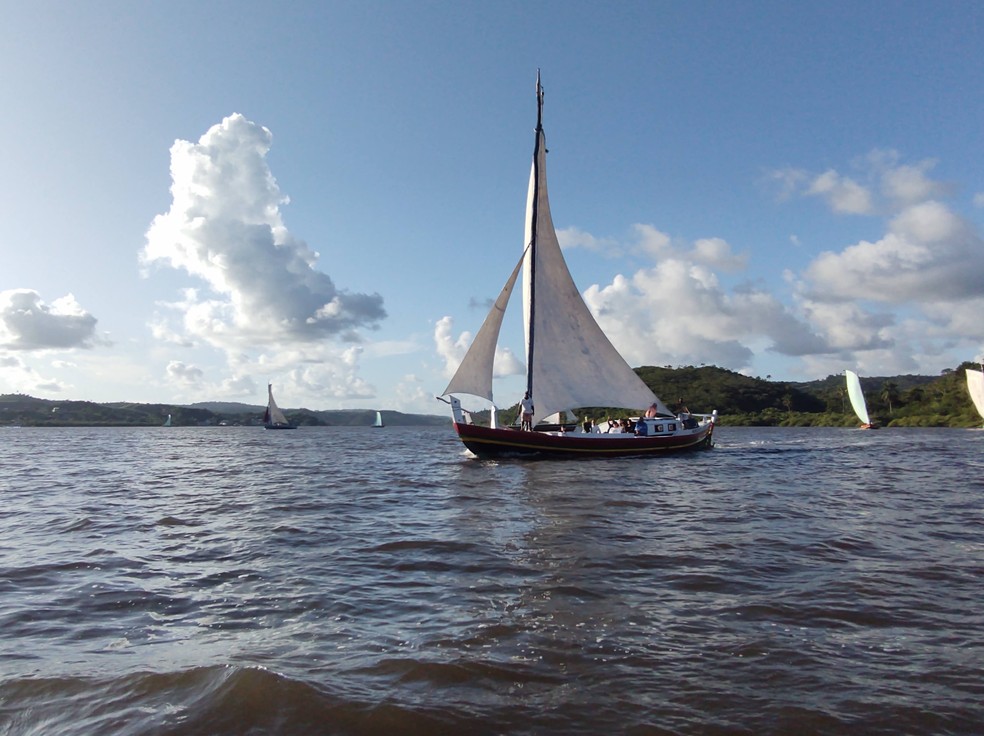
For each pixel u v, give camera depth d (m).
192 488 22.34
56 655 6.27
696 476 24.09
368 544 11.66
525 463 29.75
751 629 6.76
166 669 5.80
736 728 4.67
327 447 60.34
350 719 4.84
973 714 4.85
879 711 4.91
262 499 18.84
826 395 170.50
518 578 8.96
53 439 92.62
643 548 10.90
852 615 7.20
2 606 7.99
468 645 6.34
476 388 29.88
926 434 79.00
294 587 8.73
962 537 11.84
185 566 10.10
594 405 33.28
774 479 23.05
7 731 4.75
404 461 36.94
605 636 6.56
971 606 7.50
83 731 4.72
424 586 8.66
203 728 4.74
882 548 10.83
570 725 4.73
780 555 10.30
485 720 4.80
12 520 15.15
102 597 8.37
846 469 27.45
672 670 5.69
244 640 6.64
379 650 6.23
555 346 32.50
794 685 5.37
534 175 32.28
